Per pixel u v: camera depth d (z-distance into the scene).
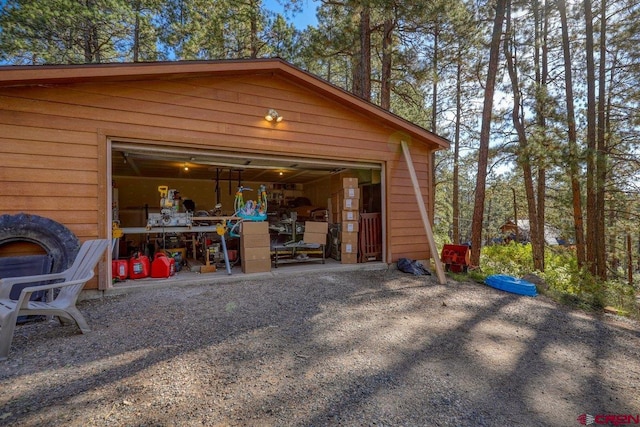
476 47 9.21
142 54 10.66
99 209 3.62
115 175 8.27
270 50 10.35
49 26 8.27
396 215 5.64
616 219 10.27
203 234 5.54
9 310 2.17
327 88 4.80
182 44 9.98
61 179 3.46
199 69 3.93
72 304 2.51
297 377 2.00
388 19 7.81
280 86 4.70
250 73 4.49
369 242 5.69
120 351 2.26
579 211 8.12
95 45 9.89
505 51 9.51
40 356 2.15
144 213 8.06
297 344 2.48
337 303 3.55
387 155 5.55
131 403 1.67
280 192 9.77
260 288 4.01
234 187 9.45
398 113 12.07
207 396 1.77
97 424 1.50
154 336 2.53
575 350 2.72
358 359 2.28
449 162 14.40
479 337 2.83
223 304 3.35
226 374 2.00
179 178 8.84
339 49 8.63
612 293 6.37
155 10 9.70
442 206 16.69
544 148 7.50
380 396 1.85
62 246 3.29
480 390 1.98
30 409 1.59
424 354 2.42
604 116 8.77
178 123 4.05
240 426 1.54
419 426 1.62
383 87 9.09
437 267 4.96
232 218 4.84
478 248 7.55
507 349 2.62
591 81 8.02
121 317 2.94
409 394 1.89
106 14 8.76
